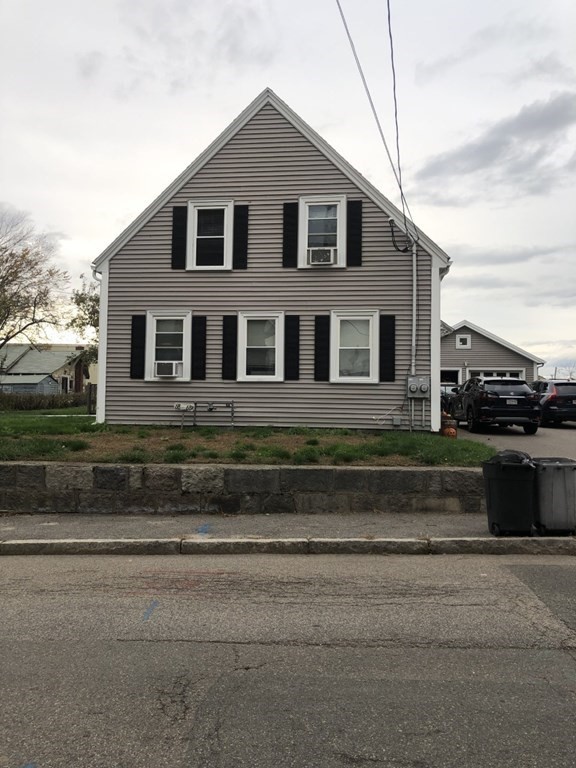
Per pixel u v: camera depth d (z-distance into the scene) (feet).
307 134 49.11
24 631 14.14
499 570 19.21
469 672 11.96
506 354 119.34
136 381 50.62
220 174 50.16
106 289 51.06
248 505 26.50
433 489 26.30
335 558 20.94
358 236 48.57
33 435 38.45
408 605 15.94
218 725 10.00
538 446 45.27
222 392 49.85
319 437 39.70
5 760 9.04
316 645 13.32
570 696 10.97
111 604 16.10
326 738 9.62
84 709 10.52
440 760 9.03
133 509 26.61
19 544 21.77
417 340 47.88
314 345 48.98
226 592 17.12
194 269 50.16
